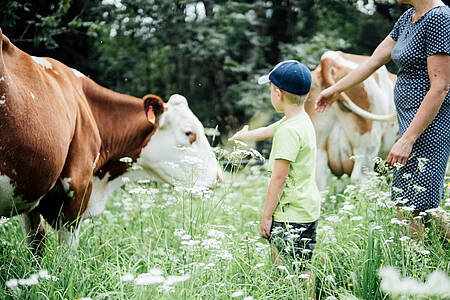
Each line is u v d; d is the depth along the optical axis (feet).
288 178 9.76
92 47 33.99
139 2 33.63
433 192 10.78
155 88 45.80
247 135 11.59
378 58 12.16
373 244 9.37
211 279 9.15
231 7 37.91
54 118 10.15
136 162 14.14
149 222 14.93
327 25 39.68
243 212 16.90
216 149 12.26
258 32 40.42
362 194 13.67
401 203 10.77
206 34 37.45
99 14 30.96
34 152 9.58
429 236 10.91
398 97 11.13
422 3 10.61
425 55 10.52
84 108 12.16
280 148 9.74
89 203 13.55
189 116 14.32
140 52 42.06
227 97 42.70
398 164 10.40
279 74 10.14
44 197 11.75
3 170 9.28
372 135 17.67
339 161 18.38
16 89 9.31
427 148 10.68
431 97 10.20
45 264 10.03
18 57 9.96
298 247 9.75
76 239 12.13
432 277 6.61
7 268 9.95
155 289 8.18
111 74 38.42
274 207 9.82
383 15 37.70
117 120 13.65
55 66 11.98
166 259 10.18
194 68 46.78
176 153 14.19
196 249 9.70
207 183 14.29
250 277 9.73
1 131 8.99
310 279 9.15
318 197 10.14
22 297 8.72
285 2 40.32
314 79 17.53
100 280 9.81
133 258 11.43
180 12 37.91
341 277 10.25
